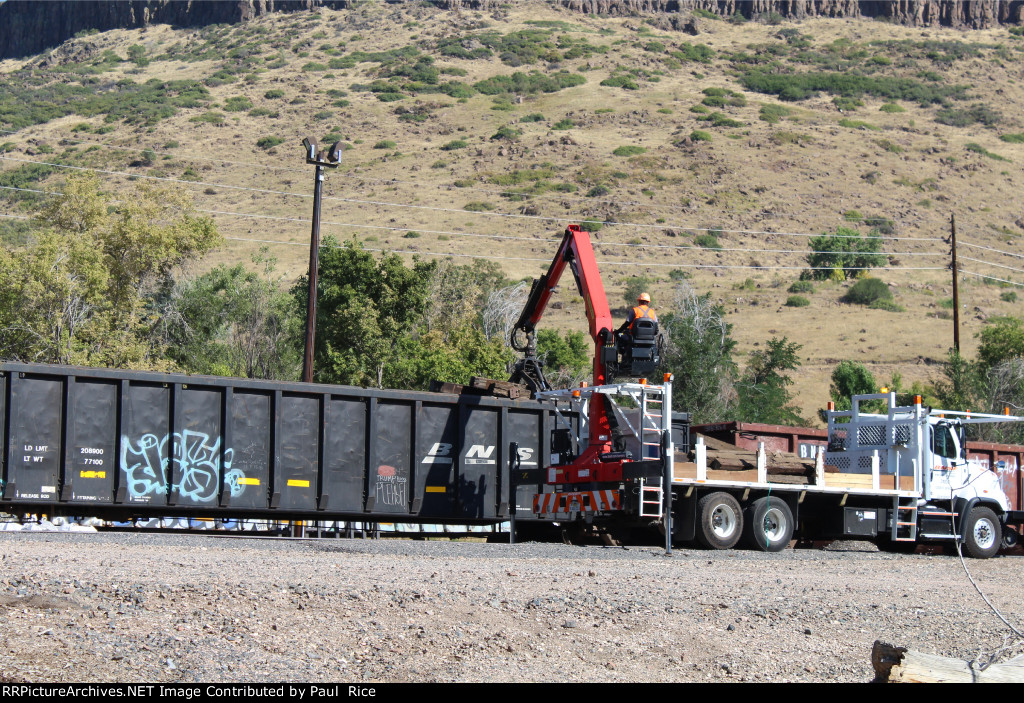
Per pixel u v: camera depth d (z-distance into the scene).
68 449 16.88
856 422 21.17
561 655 7.70
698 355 42.72
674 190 109.75
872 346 67.62
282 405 18.95
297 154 121.50
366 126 132.88
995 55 176.25
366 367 39.75
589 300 18.66
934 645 8.77
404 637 7.79
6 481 16.39
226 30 198.38
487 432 21.19
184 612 8.06
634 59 162.38
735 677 7.43
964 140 136.50
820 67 167.75
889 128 138.50
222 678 6.45
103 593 8.52
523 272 82.50
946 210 111.06
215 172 115.25
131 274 39.62
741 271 90.81
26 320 35.47
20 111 146.38
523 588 10.39
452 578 10.94
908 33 196.25
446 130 130.75
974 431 38.56
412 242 90.12
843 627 9.41
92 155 121.12
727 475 18.09
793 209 107.25
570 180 111.56
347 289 41.72
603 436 18.27
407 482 20.20
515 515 20.59
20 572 9.38
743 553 17.44
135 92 155.25
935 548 21.48
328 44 178.62
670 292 79.44
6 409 16.52
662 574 12.87
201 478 18.08
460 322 44.12
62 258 35.84
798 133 130.38
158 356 40.12
